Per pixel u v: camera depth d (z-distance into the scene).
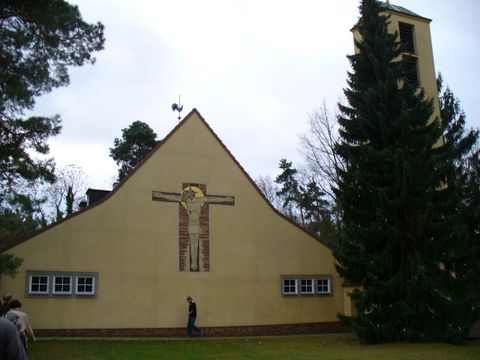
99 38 19.53
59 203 50.25
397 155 20.59
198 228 25.55
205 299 24.92
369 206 21.83
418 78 28.39
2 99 17.19
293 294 26.73
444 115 30.23
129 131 47.62
